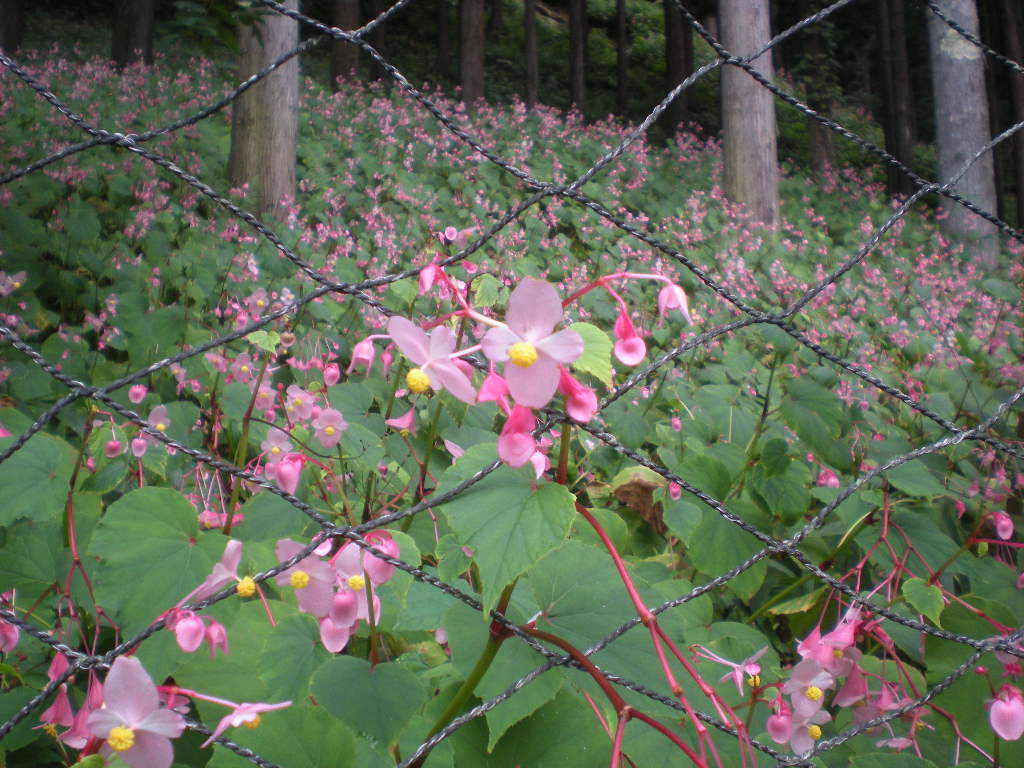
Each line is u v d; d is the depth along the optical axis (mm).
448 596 1633
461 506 1048
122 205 6406
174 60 14641
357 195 8102
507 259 6652
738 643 1810
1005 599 2314
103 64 13000
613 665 1223
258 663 1387
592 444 3041
